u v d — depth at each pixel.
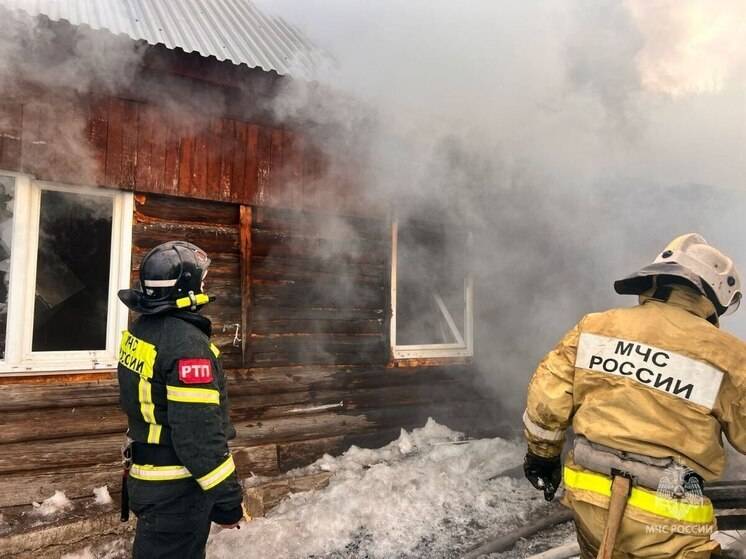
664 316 1.86
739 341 1.79
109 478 3.42
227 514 2.07
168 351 2.01
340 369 4.38
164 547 2.04
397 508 3.80
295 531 3.41
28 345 3.23
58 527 3.04
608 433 1.77
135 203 3.56
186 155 3.69
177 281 2.12
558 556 2.92
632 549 1.72
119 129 3.45
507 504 4.02
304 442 4.18
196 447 1.94
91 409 3.38
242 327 3.93
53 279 3.42
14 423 3.15
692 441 1.71
